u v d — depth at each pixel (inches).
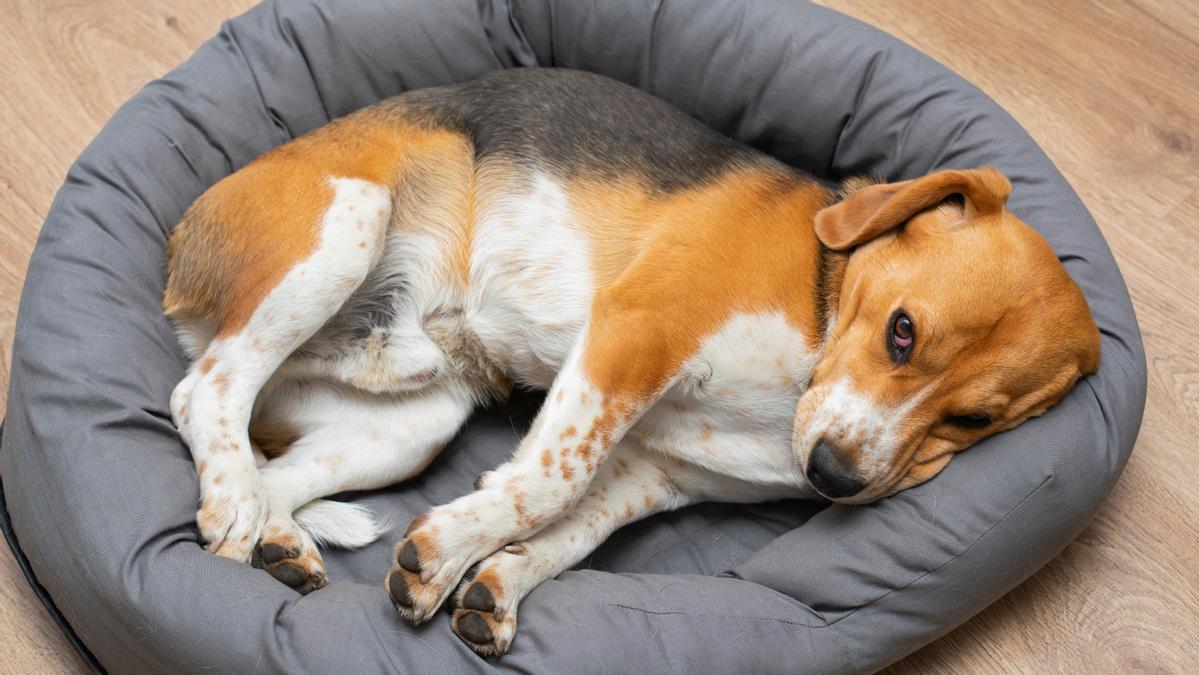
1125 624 53.2
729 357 48.8
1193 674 52.6
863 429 47.3
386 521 52.5
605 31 57.7
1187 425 56.6
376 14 56.2
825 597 48.9
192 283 50.4
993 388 47.5
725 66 57.0
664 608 47.9
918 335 46.9
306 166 50.6
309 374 52.1
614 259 50.2
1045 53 65.1
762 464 50.4
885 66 56.2
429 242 51.8
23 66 60.8
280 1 56.1
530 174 51.4
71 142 59.6
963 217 48.3
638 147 51.4
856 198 49.2
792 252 49.1
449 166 52.1
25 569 49.5
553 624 47.3
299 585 48.6
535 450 48.5
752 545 53.1
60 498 47.6
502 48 58.2
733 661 47.7
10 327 55.6
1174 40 65.8
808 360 48.8
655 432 50.7
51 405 48.5
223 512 48.3
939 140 55.4
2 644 50.6
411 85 57.4
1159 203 61.7
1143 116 63.8
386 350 52.1
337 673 45.8
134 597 46.5
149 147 52.8
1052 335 47.4
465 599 46.9
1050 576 53.7
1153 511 55.0
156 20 62.4
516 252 51.1
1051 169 54.7
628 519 51.4
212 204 50.4
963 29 65.4
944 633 50.2
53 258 50.7
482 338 52.1
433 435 53.0
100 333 49.6
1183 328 58.8
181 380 50.5
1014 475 48.9
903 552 48.7
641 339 48.3
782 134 57.5
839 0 65.6
